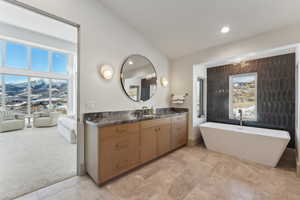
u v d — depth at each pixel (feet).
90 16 6.57
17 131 14.16
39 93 18.40
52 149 9.25
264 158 7.35
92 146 5.77
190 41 8.96
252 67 10.13
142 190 5.26
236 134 8.23
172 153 8.94
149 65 9.60
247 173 6.51
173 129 9.02
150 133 7.41
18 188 5.21
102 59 7.08
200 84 12.03
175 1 6.19
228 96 11.27
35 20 11.60
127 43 8.22
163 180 5.93
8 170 6.50
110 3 6.89
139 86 8.98
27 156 8.09
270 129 9.05
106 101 7.30
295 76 8.21
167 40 9.23
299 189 5.33
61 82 20.02
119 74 7.90
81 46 6.29
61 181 5.76
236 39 8.04
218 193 5.11
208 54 9.37
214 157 8.32
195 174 6.41
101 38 7.01
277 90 9.10
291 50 8.49
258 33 7.26
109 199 4.75
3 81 15.89
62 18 5.69
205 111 12.20
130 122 6.40
